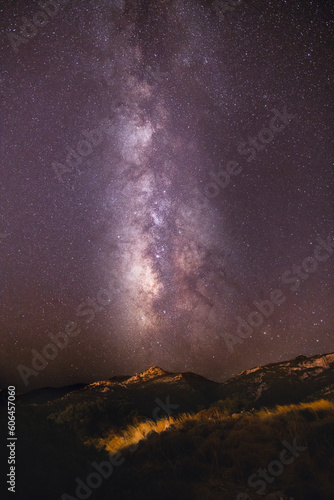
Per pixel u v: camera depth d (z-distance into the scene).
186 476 7.44
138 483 6.97
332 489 6.75
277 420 9.25
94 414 20.95
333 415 9.40
